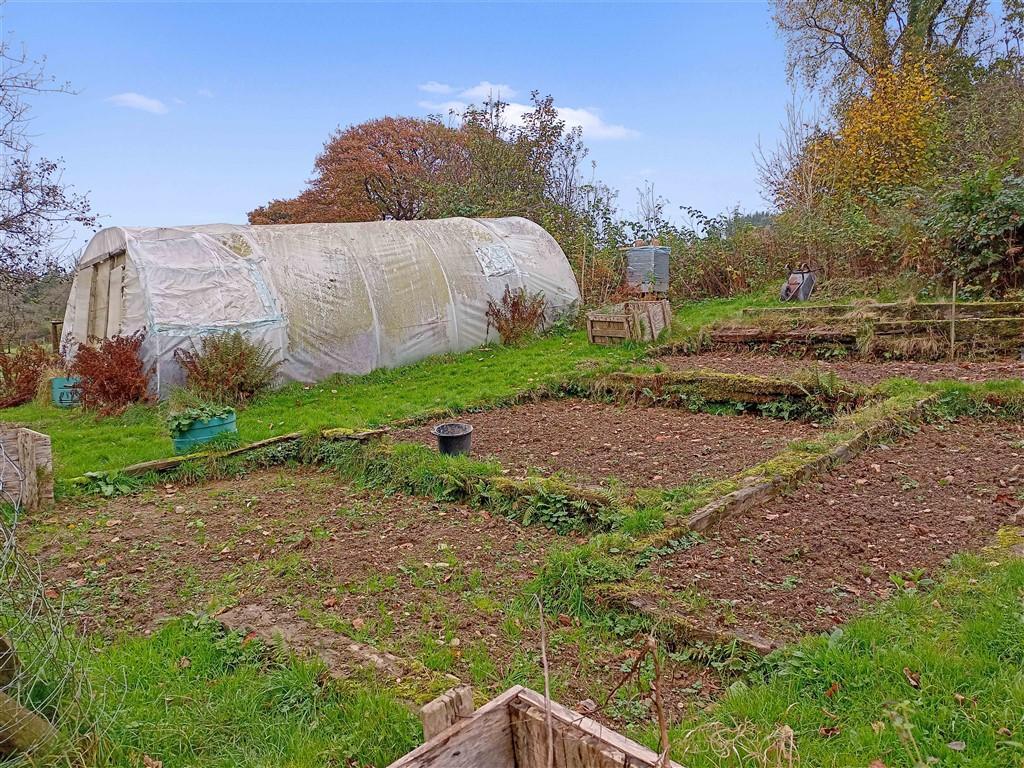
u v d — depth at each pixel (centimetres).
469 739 206
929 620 338
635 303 1258
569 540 517
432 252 1411
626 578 414
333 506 633
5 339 1706
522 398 987
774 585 403
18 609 282
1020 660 296
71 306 1409
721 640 345
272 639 384
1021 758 238
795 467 563
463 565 485
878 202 1546
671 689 325
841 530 473
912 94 1830
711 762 251
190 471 742
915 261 1309
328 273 1259
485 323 1440
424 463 657
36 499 648
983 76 2148
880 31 2209
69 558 543
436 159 3212
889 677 295
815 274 1527
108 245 1210
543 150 2434
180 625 414
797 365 1027
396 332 1303
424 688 320
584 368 1071
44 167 1564
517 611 412
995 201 1157
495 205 2094
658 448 719
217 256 1169
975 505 498
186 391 1043
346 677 335
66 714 267
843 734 265
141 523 618
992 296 1177
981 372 872
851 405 777
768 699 294
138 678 350
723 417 842
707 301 1698
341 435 771
